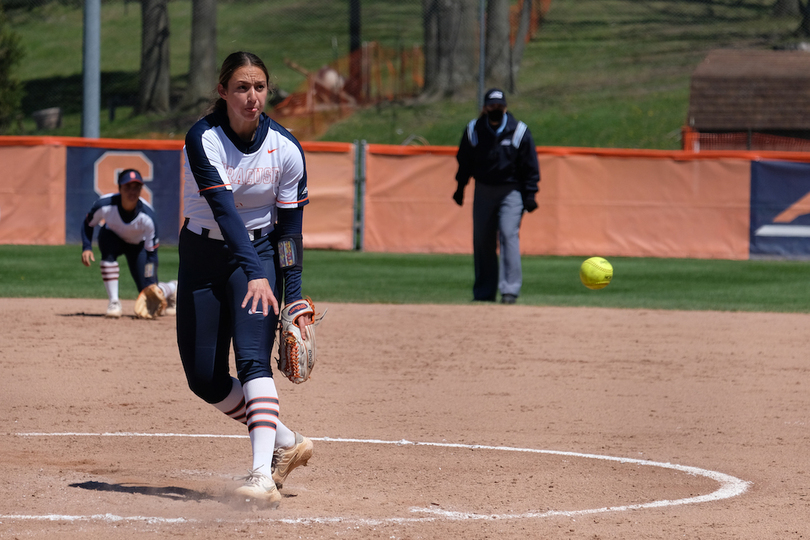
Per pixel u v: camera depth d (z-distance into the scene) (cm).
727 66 10388
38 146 6581
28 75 14638
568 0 16650
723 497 1666
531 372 2948
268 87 1558
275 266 1627
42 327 3600
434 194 6806
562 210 6750
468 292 4953
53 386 2611
